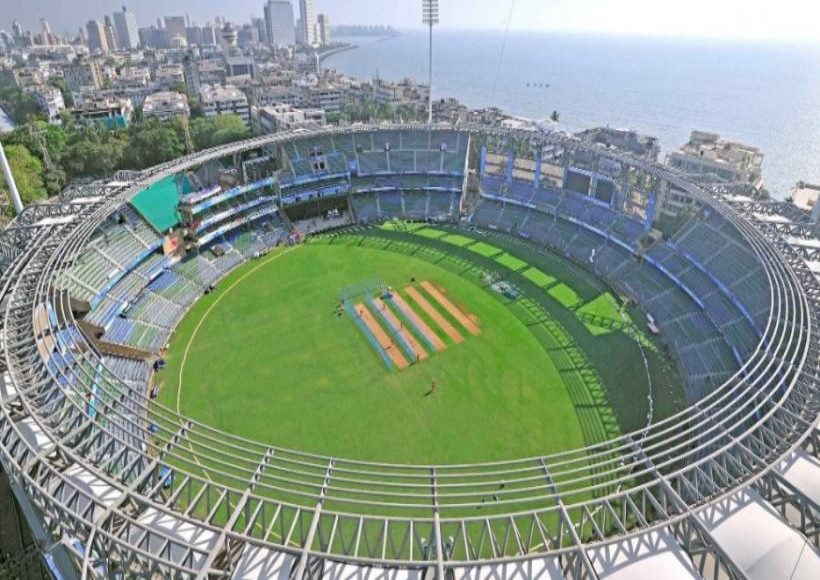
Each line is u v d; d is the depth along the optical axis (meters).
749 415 36.69
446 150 104.81
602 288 74.25
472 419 50.81
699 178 93.19
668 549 27.73
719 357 55.84
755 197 73.69
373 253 85.62
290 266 81.62
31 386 37.44
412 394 54.16
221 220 84.69
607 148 86.44
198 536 29.02
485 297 72.19
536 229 89.44
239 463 46.00
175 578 25.88
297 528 39.62
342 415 51.50
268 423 50.62
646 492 30.45
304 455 34.78
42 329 46.12
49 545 31.11
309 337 63.91
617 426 49.91
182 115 160.88
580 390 54.47
